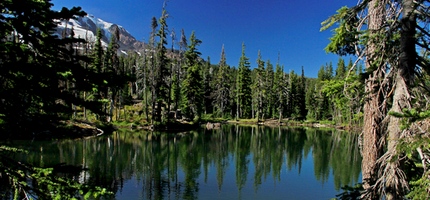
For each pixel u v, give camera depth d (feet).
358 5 18.48
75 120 103.09
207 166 63.67
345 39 19.44
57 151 68.39
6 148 15.24
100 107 14.94
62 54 14.43
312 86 219.61
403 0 16.83
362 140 24.62
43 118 14.76
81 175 50.24
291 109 226.79
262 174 58.44
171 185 48.11
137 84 191.11
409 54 16.29
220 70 218.79
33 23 12.88
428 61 17.30
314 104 211.41
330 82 22.89
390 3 18.33
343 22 19.06
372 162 20.86
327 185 52.11
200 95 182.19
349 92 21.99
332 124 180.86
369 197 17.13
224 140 106.01
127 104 164.04
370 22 20.20
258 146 94.99
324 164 69.31
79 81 13.91
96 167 56.85
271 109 221.66
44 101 13.96
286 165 67.67
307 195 46.44
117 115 140.36
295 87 224.94
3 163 13.74
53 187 13.97
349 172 61.77
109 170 55.31
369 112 21.22
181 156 73.10
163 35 131.85
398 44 17.76
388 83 18.80
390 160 14.40
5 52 12.64
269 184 51.34
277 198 44.19
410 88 15.93
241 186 49.47
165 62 137.80
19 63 12.64
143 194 42.91
